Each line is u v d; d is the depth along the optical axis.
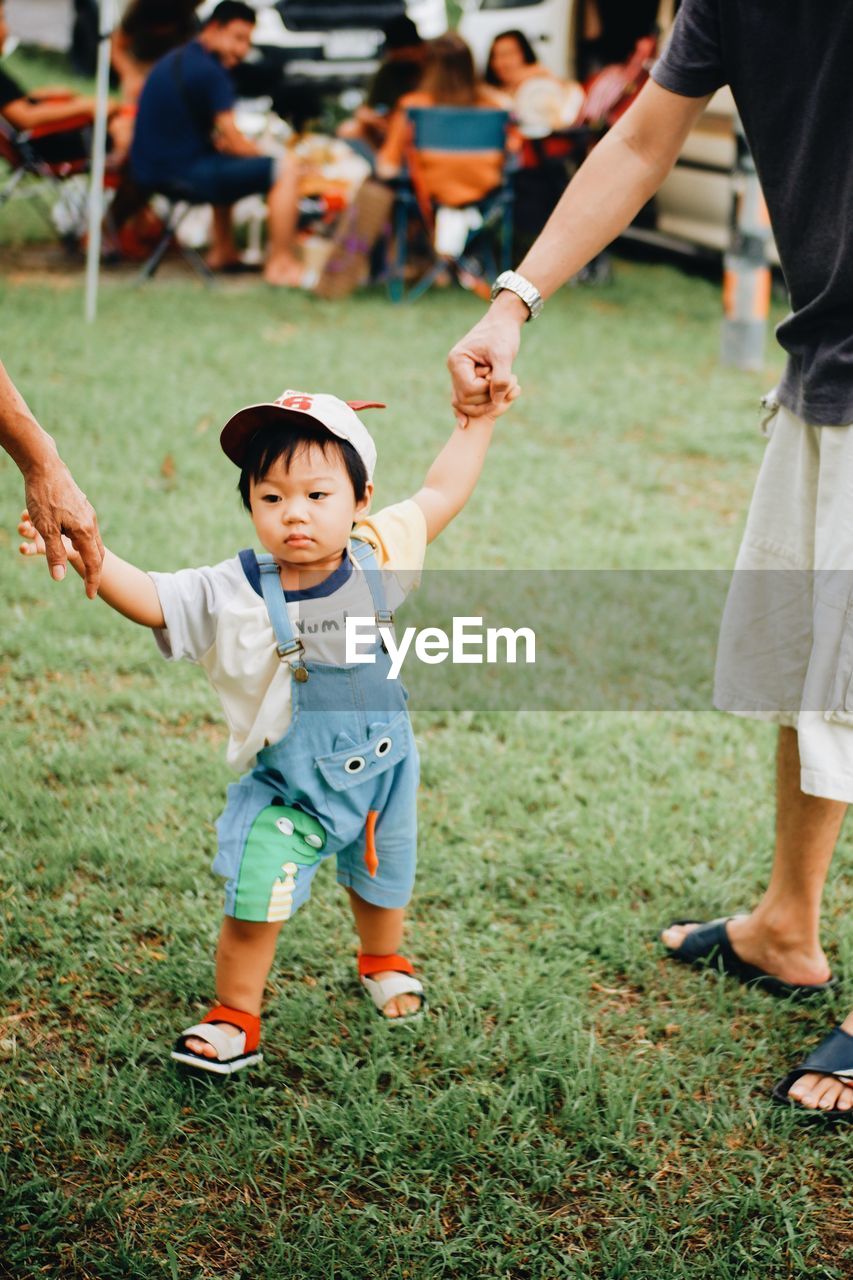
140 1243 2.10
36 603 4.40
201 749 3.58
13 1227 2.10
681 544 5.12
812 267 2.30
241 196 8.88
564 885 3.10
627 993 2.77
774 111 2.27
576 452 6.24
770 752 3.73
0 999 2.62
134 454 5.68
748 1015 2.71
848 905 3.07
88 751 3.51
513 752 3.64
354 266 8.87
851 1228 2.18
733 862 3.19
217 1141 2.30
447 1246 2.11
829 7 2.12
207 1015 2.49
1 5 9.05
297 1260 2.07
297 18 14.22
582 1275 2.06
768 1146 2.36
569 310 9.13
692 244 10.26
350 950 2.83
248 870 2.31
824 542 2.34
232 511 5.11
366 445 2.24
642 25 10.65
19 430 2.05
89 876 3.04
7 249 9.64
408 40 9.58
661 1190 2.25
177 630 2.21
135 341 7.42
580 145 9.57
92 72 16.14
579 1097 2.41
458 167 8.88
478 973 2.78
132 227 9.67
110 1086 2.41
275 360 7.27
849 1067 2.43
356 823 2.38
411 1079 2.49
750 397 7.18
